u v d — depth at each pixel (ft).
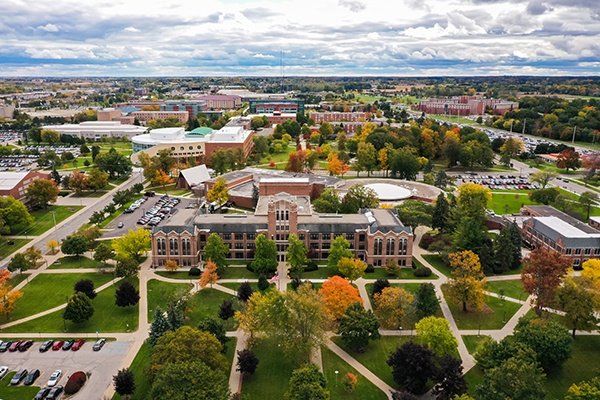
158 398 284.00
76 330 419.33
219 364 330.75
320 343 373.20
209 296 480.23
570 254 550.36
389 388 347.15
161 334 373.61
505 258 540.52
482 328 426.92
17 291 441.68
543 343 356.79
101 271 537.65
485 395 295.07
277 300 376.68
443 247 568.82
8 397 333.83
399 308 413.39
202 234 564.71
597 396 287.48
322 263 562.66
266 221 578.66
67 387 338.54
